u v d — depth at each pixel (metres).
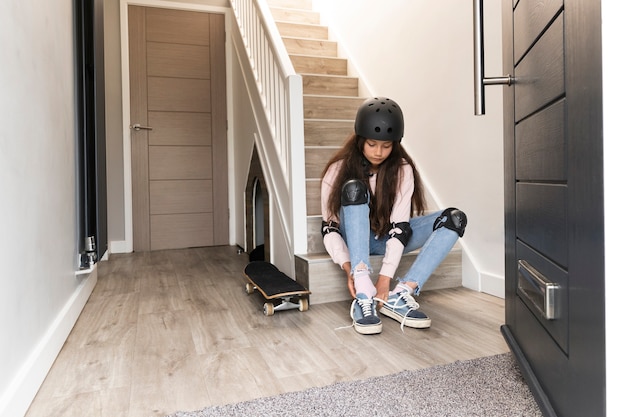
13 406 0.90
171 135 3.70
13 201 0.99
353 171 1.72
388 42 2.88
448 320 1.63
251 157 3.10
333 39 3.68
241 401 1.01
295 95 2.09
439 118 2.36
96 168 1.95
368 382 1.08
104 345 1.41
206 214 3.81
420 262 1.63
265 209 2.64
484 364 1.19
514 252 1.14
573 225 0.70
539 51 0.88
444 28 2.31
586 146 0.64
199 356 1.31
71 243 1.69
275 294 1.71
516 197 1.11
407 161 1.74
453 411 0.93
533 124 0.94
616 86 0.56
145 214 3.63
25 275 1.07
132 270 2.73
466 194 2.15
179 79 3.72
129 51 3.58
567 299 0.73
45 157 1.30
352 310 1.59
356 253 1.58
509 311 1.21
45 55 1.33
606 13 0.57
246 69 3.25
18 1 1.06
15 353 0.97
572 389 0.71
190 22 3.75
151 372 1.20
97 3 2.09
